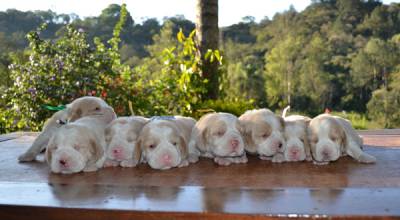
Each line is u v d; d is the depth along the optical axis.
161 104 1.65
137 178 0.61
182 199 0.48
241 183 0.56
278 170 0.65
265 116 0.76
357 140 0.78
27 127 1.58
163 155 0.68
